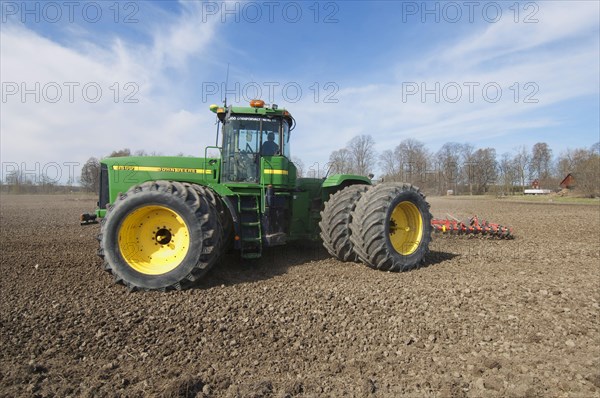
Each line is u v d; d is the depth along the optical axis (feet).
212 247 14.38
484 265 18.51
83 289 14.17
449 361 8.71
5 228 34.65
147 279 13.88
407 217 18.70
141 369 8.48
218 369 8.48
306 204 20.22
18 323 10.82
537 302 12.48
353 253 18.22
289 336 10.10
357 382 7.88
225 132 18.16
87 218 17.56
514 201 107.04
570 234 31.24
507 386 7.59
